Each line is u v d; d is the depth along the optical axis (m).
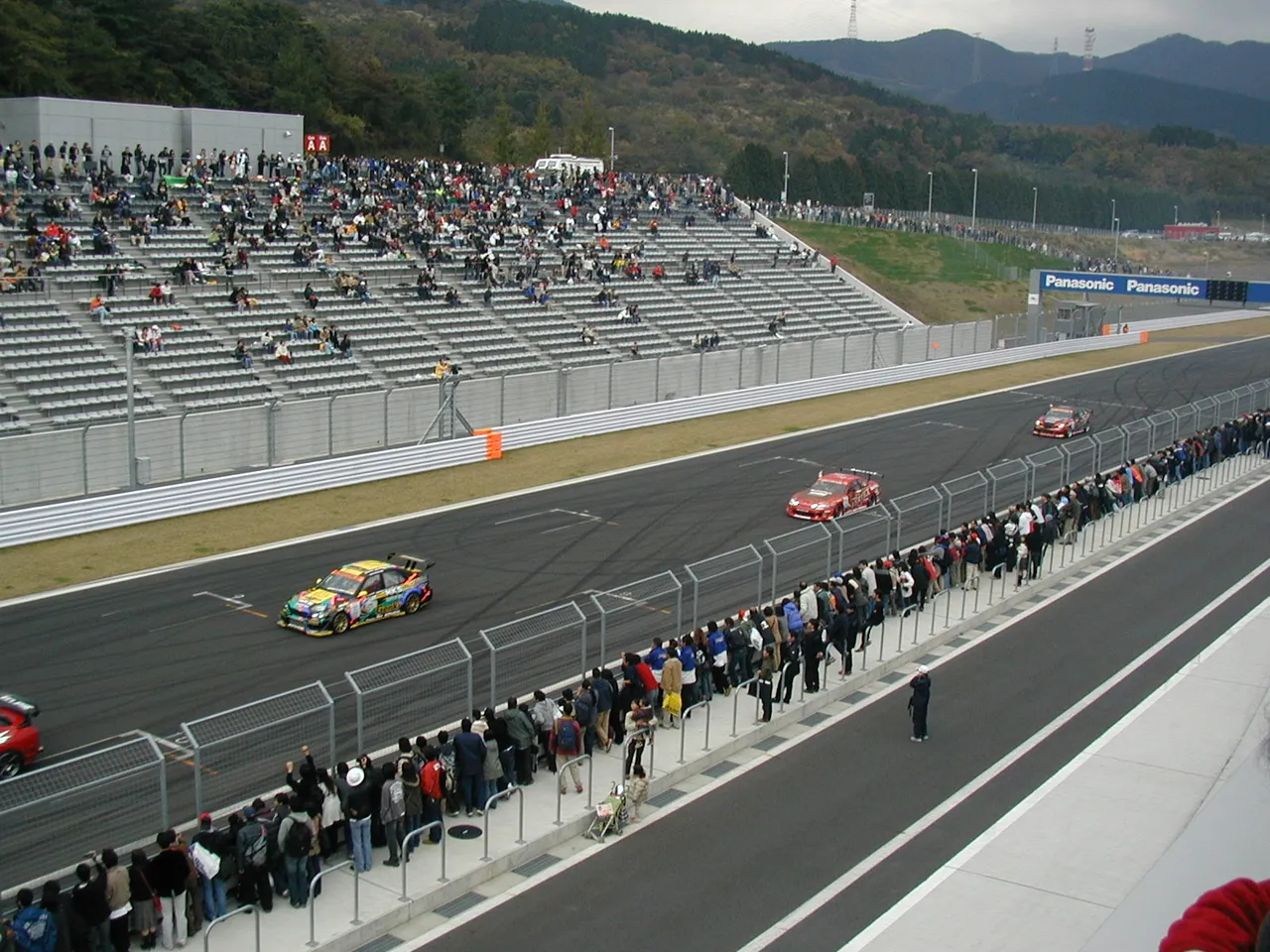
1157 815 18.33
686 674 23.34
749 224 90.19
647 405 55.44
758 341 71.25
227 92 97.69
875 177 160.25
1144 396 67.62
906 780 21.70
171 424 39.94
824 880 18.09
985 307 103.94
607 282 70.94
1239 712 21.91
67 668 25.69
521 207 76.12
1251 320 113.81
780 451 51.19
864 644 26.97
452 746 19.42
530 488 43.38
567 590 31.97
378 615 29.17
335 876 17.66
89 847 17.03
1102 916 15.66
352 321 55.91
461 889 17.59
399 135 117.19
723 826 19.84
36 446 36.47
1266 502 45.09
